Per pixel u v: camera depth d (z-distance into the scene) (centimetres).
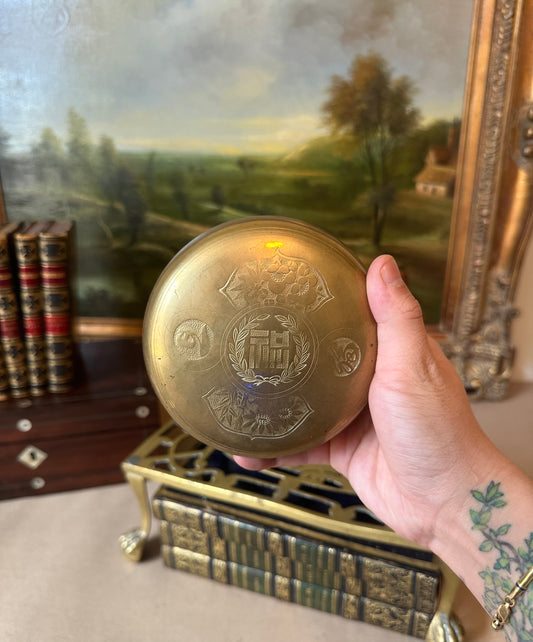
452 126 113
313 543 81
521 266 121
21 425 108
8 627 82
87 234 124
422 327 58
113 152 117
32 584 90
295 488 88
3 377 109
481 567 58
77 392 112
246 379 57
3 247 102
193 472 91
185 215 122
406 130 114
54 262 105
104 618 84
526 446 115
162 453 98
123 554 97
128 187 120
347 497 87
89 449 112
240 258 55
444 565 77
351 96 111
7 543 99
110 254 126
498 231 118
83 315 132
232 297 55
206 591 90
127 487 115
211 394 58
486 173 112
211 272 56
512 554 55
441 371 60
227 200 120
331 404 58
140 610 86
